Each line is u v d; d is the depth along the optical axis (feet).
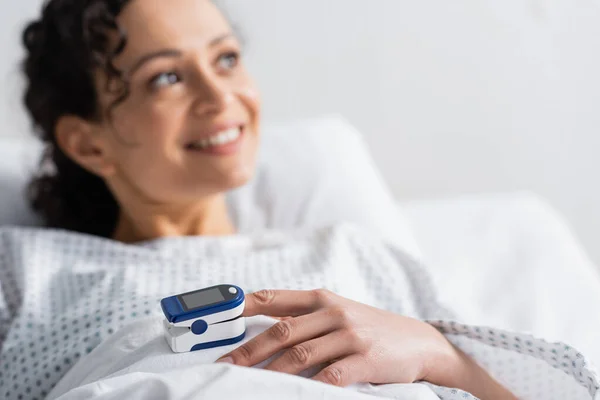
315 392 2.35
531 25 6.16
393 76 6.08
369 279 3.58
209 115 3.57
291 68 5.88
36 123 4.15
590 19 6.23
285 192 4.84
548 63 6.30
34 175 4.58
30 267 3.63
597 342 4.15
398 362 2.73
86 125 3.84
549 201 6.79
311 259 3.55
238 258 3.50
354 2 5.82
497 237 5.24
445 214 5.59
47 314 3.46
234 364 2.51
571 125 6.54
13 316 3.59
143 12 3.52
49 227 4.55
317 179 4.88
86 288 3.43
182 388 2.27
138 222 4.05
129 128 3.62
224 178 3.69
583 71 6.38
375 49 5.97
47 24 3.77
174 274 3.37
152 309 3.07
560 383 3.07
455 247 5.16
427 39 6.04
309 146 5.05
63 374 3.08
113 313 3.10
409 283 3.78
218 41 3.64
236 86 3.69
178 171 3.67
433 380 2.97
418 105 6.23
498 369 3.14
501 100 6.35
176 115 3.55
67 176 4.35
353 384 2.64
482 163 6.53
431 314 3.68
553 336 4.21
